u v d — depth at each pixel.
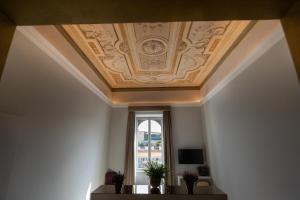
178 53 3.54
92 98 3.89
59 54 2.48
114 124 5.47
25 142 1.81
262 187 2.21
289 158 1.75
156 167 3.11
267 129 2.11
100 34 2.88
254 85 2.41
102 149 4.61
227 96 3.36
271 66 2.05
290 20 1.31
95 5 1.30
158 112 5.54
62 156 2.57
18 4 1.25
